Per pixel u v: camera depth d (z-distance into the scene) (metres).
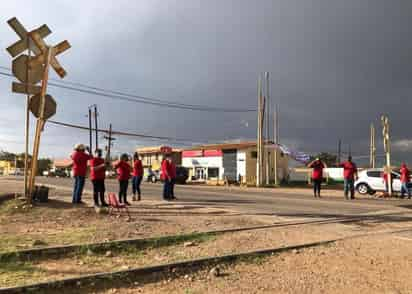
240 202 15.30
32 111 11.05
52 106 11.32
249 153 48.12
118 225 8.49
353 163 18.59
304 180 52.97
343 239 7.82
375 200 17.64
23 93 11.13
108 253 6.22
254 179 47.19
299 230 8.71
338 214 11.73
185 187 30.56
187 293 4.73
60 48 11.59
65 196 15.54
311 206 14.12
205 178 51.94
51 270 5.31
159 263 5.74
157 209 11.68
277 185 39.28
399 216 11.62
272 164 50.12
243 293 4.77
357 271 5.72
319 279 5.35
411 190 20.73
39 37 11.27
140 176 14.52
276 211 12.16
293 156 44.19
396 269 5.84
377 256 6.56
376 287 5.05
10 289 4.37
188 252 6.51
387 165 22.23
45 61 11.24
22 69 11.14
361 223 10.06
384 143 22.42
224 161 49.97
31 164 11.11
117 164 12.55
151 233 7.67
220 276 5.41
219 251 6.57
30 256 5.86
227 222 9.40
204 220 9.62
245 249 6.73
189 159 54.66
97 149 11.53
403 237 8.20
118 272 5.08
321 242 7.39
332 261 6.23
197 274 5.46
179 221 9.36
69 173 72.81
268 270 5.72
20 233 7.51
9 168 97.56
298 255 6.55
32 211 9.98
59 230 7.86
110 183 34.59
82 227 8.21
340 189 33.38
